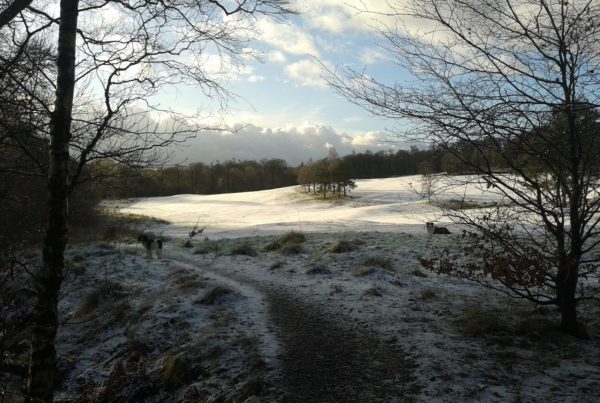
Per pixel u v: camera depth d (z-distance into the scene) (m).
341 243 16.27
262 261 15.55
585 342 6.38
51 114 4.72
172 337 8.62
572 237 6.03
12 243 6.98
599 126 5.00
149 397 6.99
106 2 4.98
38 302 4.80
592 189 5.88
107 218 27.02
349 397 5.54
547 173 6.04
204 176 113.31
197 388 6.48
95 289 12.27
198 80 5.43
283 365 6.57
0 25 4.36
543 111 5.07
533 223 6.29
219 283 11.68
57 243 4.83
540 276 5.91
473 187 6.13
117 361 8.30
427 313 8.56
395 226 29.59
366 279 11.58
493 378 5.53
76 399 7.44
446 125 5.35
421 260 7.37
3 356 5.91
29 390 4.70
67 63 4.82
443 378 5.65
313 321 8.54
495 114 5.22
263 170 128.50
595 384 5.08
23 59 4.80
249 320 8.78
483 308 8.41
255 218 55.09
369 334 7.61
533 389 5.14
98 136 4.77
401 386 5.64
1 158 5.19
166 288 11.96
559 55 5.31
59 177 4.78
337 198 74.38
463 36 5.21
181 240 27.73
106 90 4.83
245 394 5.88
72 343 9.90
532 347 6.41
